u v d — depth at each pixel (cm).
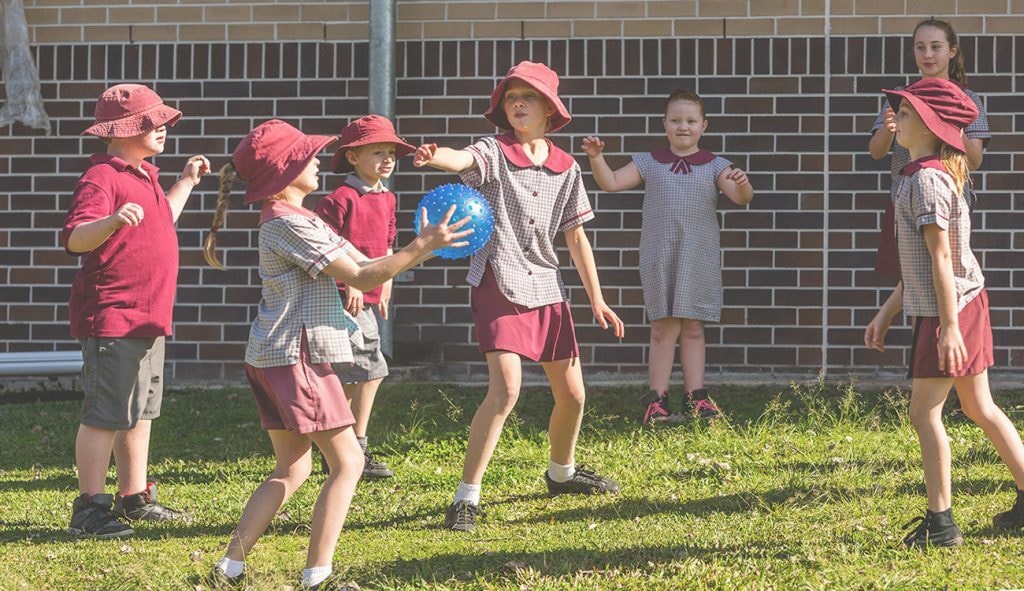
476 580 683
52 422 1216
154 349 862
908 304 738
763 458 977
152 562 741
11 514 873
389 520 841
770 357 1336
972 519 778
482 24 1362
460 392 1286
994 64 1307
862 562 698
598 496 893
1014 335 1307
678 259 1188
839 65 1324
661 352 1192
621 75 1345
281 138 689
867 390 1268
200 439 1135
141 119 843
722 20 1335
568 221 884
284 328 670
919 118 742
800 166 1329
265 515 683
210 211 1391
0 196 1411
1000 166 1307
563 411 875
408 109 1370
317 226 673
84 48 1404
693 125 1205
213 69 1391
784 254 1333
